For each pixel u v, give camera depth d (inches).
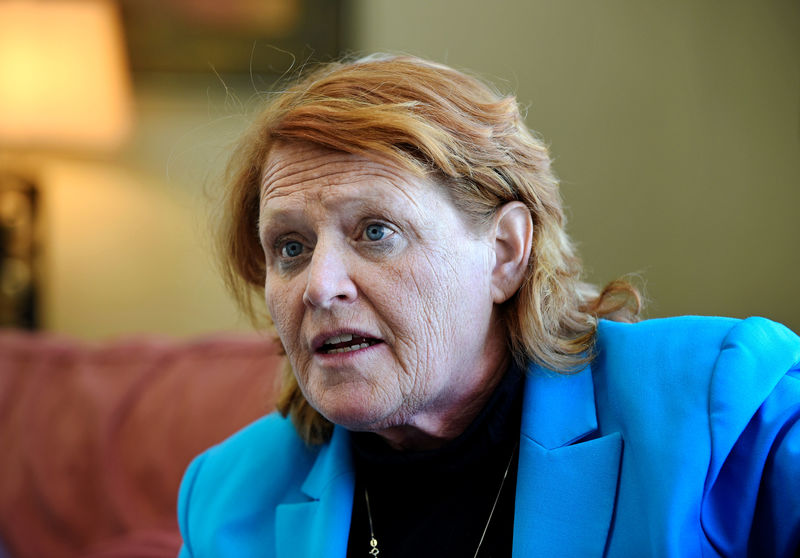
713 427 76.4
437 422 90.4
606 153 238.5
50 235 257.9
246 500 98.6
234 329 255.9
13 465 177.3
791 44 231.5
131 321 258.8
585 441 84.7
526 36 242.8
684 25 236.5
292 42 252.8
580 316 95.1
